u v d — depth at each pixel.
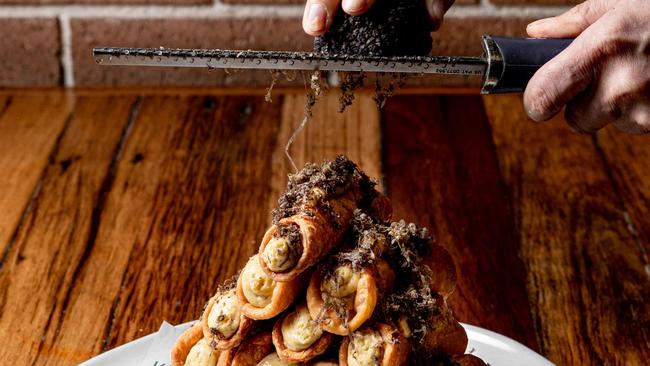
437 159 1.06
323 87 0.71
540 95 0.67
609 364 0.79
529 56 0.67
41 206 0.98
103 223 0.96
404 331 0.59
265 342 0.62
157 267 0.90
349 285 0.58
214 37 1.25
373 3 0.67
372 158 1.06
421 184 1.02
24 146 1.08
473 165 1.05
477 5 1.24
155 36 1.25
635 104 0.69
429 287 0.60
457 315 0.84
